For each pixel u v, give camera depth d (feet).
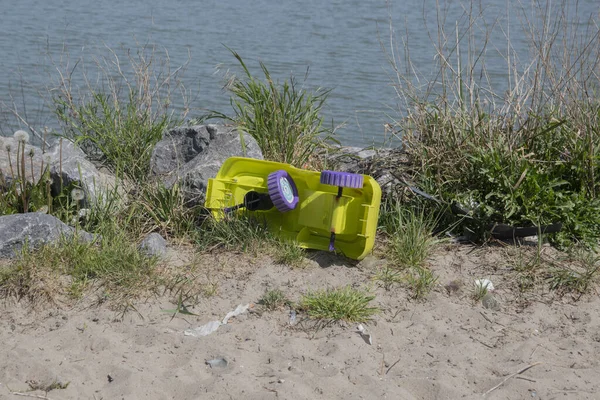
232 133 22.39
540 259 18.93
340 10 82.74
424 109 23.07
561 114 22.31
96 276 17.37
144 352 14.94
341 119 39.78
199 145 22.70
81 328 15.65
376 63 54.34
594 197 20.61
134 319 16.07
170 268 17.98
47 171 20.07
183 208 20.35
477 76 44.01
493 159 20.65
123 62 49.73
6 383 13.71
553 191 20.10
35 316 16.10
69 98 26.32
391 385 14.02
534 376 14.48
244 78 28.45
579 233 20.06
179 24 71.87
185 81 45.34
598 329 16.29
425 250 18.93
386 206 21.22
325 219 18.52
